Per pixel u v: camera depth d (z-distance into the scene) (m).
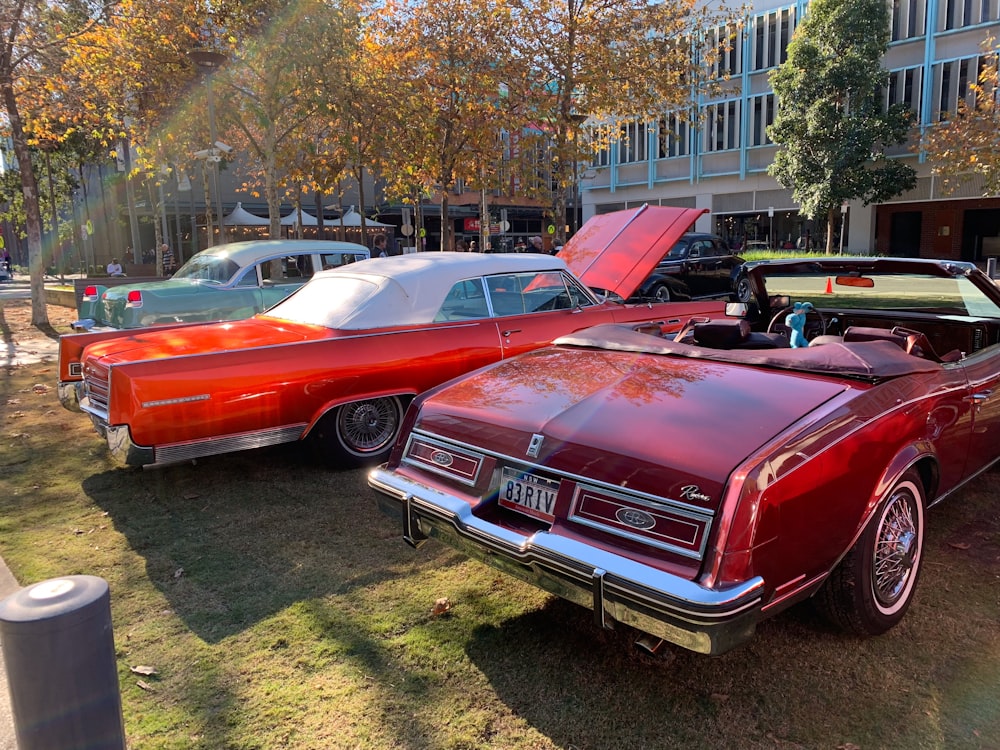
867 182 28.59
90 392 4.91
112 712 1.95
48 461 5.61
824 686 2.70
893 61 30.81
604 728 2.49
